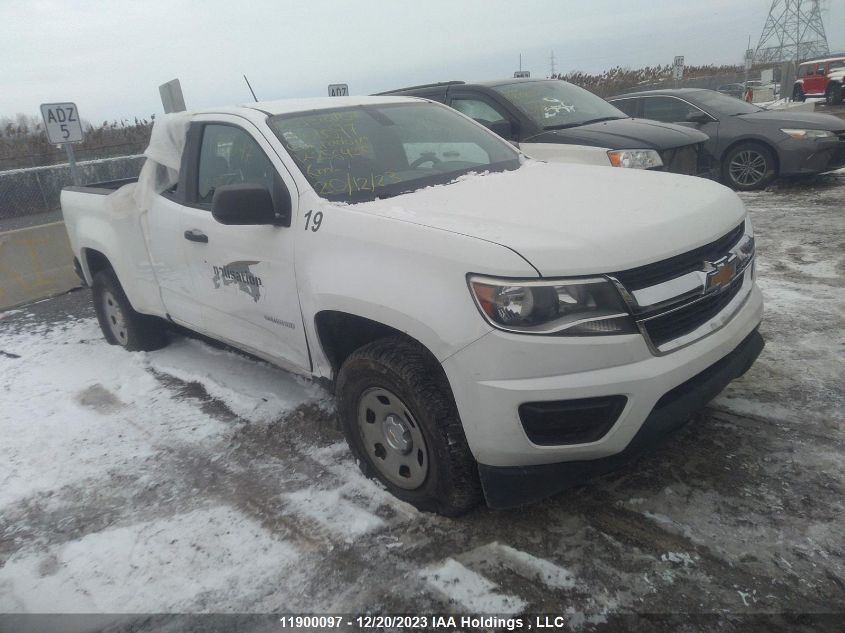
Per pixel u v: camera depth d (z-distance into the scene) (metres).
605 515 2.81
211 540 2.93
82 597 2.68
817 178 9.57
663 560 2.53
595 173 3.59
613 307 2.40
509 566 2.58
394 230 2.74
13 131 23.25
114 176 17.05
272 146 3.43
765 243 6.58
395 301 2.63
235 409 4.14
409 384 2.67
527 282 2.36
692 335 2.62
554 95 7.41
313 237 3.06
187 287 4.09
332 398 4.14
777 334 4.38
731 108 9.62
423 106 4.36
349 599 2.52
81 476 3.59
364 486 3.18
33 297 7.38
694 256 2.65
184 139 4.09
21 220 15.55
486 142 4.20
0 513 3.34
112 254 4.76
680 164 6.81
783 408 3.46
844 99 25.03
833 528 2.60
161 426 4.04
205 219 3.75
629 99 10.35
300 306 3.19
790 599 2.30
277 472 3.41
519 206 2.90
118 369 5.05
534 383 2.38
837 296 4.94
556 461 2.52
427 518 2.90
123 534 3.04
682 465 3.09
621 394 2.41
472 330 2.42
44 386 4.89
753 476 2.96
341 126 3.72
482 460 2.55
